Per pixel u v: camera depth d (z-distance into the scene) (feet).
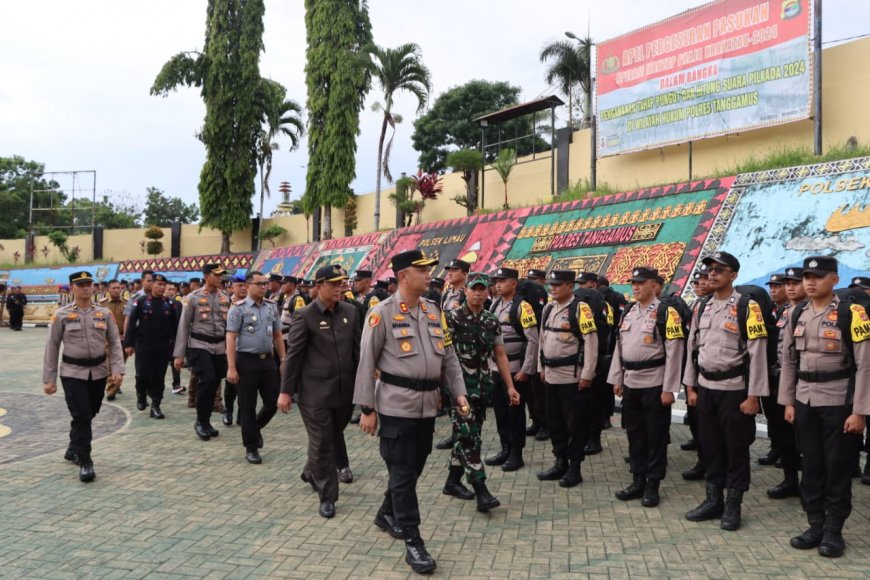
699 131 55.88
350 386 18.19
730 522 16.47
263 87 110.52
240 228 111.24
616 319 26.30
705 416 17.30
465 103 133.39
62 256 129.49
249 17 108.27
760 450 24.34
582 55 85.35
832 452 14.90
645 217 50.16
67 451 22.77
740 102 52.95
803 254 39.14
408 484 14.65
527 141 123.44
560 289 20.63
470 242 64.80
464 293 25.81
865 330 14.49
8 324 105.81
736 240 43.09
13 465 22.52
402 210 90.89
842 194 39.86
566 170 72.54
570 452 20.42
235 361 22.77
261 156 113.91
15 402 35.42
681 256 44.70
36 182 172.65
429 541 15.80
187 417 31.32
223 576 13.80
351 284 35.09
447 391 17.10
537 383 25.55
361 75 93.25
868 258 36.01
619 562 14.47
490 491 19.89
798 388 15.83
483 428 29.01
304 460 23.24
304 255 94.53
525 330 22.79
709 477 17.39
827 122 50.57
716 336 17.07
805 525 16.80
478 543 15.66
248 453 22.98
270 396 23.15
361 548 15.34
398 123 91.61
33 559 14.66
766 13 51.19
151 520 17.16
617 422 29.78
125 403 35.29
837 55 50.01
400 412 14.92
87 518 17.29
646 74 59.72
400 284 15.51
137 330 31.19
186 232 123.24
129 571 14.03
